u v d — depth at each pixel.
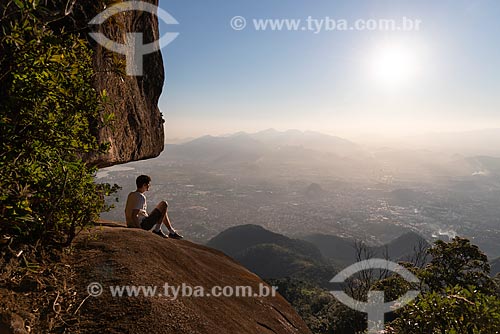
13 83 2.00
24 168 2.16
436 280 12.65
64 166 2.44
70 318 1.99
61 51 2.11
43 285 2.18
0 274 2.10
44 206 2.45
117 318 2.07
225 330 2.42
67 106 2.23
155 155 7.38
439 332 2.81
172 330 2.10
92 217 2.76
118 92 5.52
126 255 2.82
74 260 2.59
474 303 2.73
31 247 2.43
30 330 1.79
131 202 4.35
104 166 5.61
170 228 4.67
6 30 2.50
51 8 3.83
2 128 1.98
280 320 3.27
